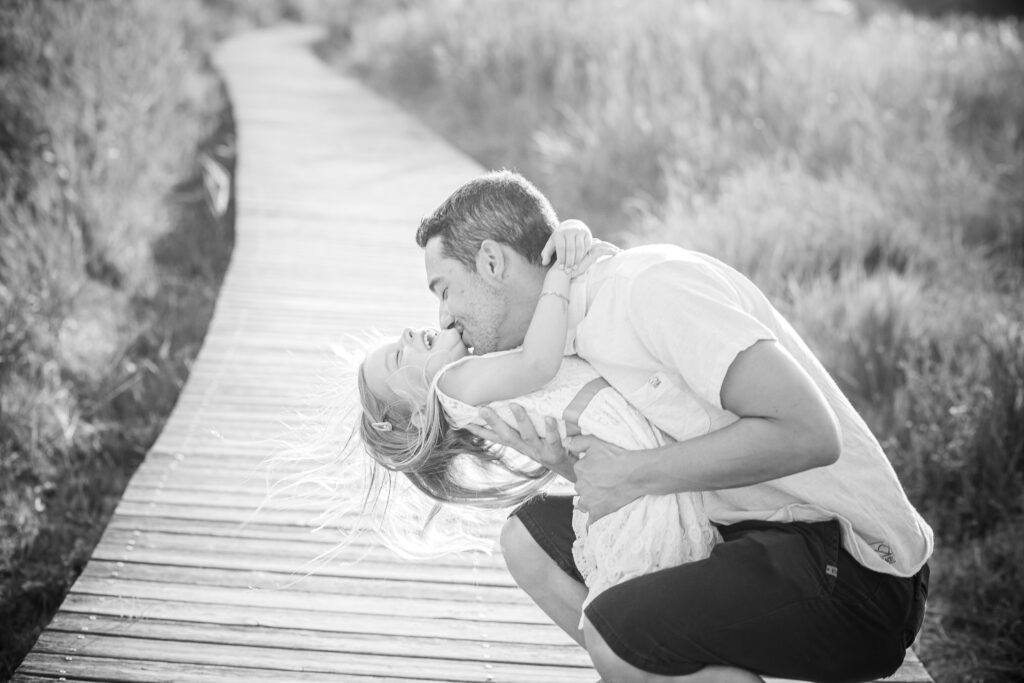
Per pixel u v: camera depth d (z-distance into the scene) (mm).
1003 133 9023
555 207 9109
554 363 2070
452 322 2275
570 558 2449
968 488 4402
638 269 2035
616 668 2037
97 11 10898
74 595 3248
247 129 11461
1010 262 6945
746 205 7469
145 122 9914
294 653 2998
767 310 2115
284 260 7156
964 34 13406
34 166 7508
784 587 1988
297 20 25891
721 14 12320
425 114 13164
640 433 2090
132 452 4906
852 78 10031
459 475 2500
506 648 3094
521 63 12641
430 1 16750
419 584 3430
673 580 2012
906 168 8148
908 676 3135
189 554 3537
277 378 5184
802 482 2076
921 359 5402
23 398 4879
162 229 8195
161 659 2930
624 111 9742
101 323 6297
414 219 8266
